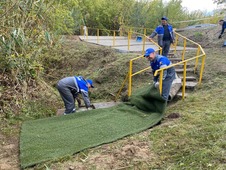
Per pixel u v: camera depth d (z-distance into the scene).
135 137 4.49
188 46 13.34
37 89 7.48
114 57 10.19
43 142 4.64
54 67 10.74
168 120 5.12
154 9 21.31
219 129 4.20
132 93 7.12
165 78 5.61
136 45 12.84
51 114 6.65
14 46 6.47
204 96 6.10
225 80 6.88
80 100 7.50
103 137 4.66
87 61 10.98
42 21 7.63
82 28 17.83
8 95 6.54
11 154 4.42
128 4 21.08
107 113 6.03
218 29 14.50
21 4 6.75
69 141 4.60
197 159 3.56
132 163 3.72
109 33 21.31
